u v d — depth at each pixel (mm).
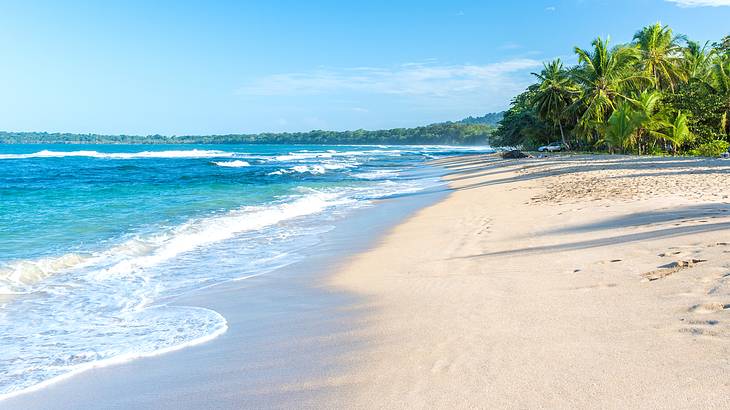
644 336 3812
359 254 9477
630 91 48719
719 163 24250
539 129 70875
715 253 5973
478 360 3736
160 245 10719
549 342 3930
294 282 7551
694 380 3035
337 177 34562
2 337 5516
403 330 4715
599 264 6391
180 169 44844
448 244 9609
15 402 3928
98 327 5812
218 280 7961
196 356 4680
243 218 14438
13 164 52500
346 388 3564
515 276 6395
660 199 11891
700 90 40938
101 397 3916
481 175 30250
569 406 2918
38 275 8320
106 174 37469
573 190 16734
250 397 3633
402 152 104625
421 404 3162
